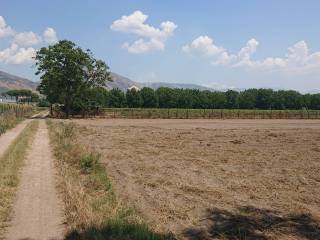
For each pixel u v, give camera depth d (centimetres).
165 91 11400
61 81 7944
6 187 1379
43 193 1330
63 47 8006
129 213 1131
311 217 1220
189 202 1348
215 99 11906
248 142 3353
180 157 2414
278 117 9450
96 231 947
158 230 1012
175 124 6112
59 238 932
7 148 2405
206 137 3775
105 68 8438
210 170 1975
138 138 3597
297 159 2394
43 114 9206
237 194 1484
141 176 1789
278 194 1498
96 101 8475
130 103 10931
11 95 17725
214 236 1041
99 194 1368
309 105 13112
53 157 2127
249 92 13050
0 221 1030
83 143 3041
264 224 1141
